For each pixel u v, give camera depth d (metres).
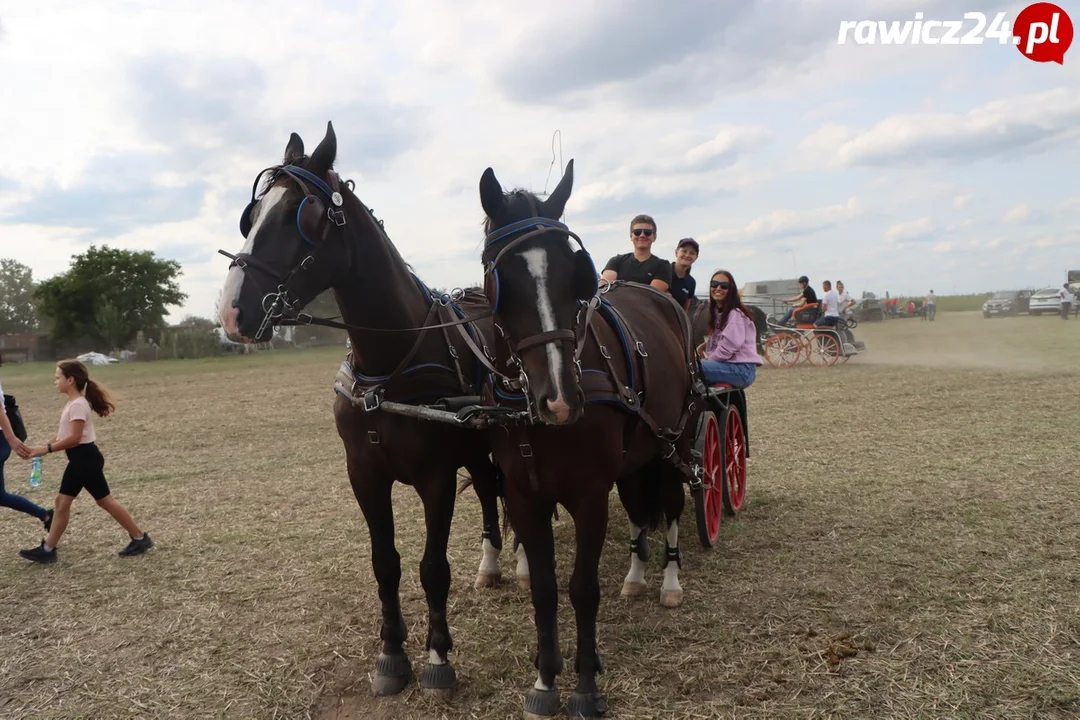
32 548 5.52
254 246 2.94
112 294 51.88
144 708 3.39
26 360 51.16
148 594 4.71
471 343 3.39
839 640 3.62
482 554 5.27
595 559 3.17
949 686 3.16
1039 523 5.12
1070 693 3.03
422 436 3.30
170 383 21.06
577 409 2.71
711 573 4.63
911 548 4.80
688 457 4.46
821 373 15.73
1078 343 20.91
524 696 3.36
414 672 3.61
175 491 7.54
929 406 10.72
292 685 3.54
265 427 11.88
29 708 3.41
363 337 3.34
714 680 3.36
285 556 5.36
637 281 5.30
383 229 3.60
